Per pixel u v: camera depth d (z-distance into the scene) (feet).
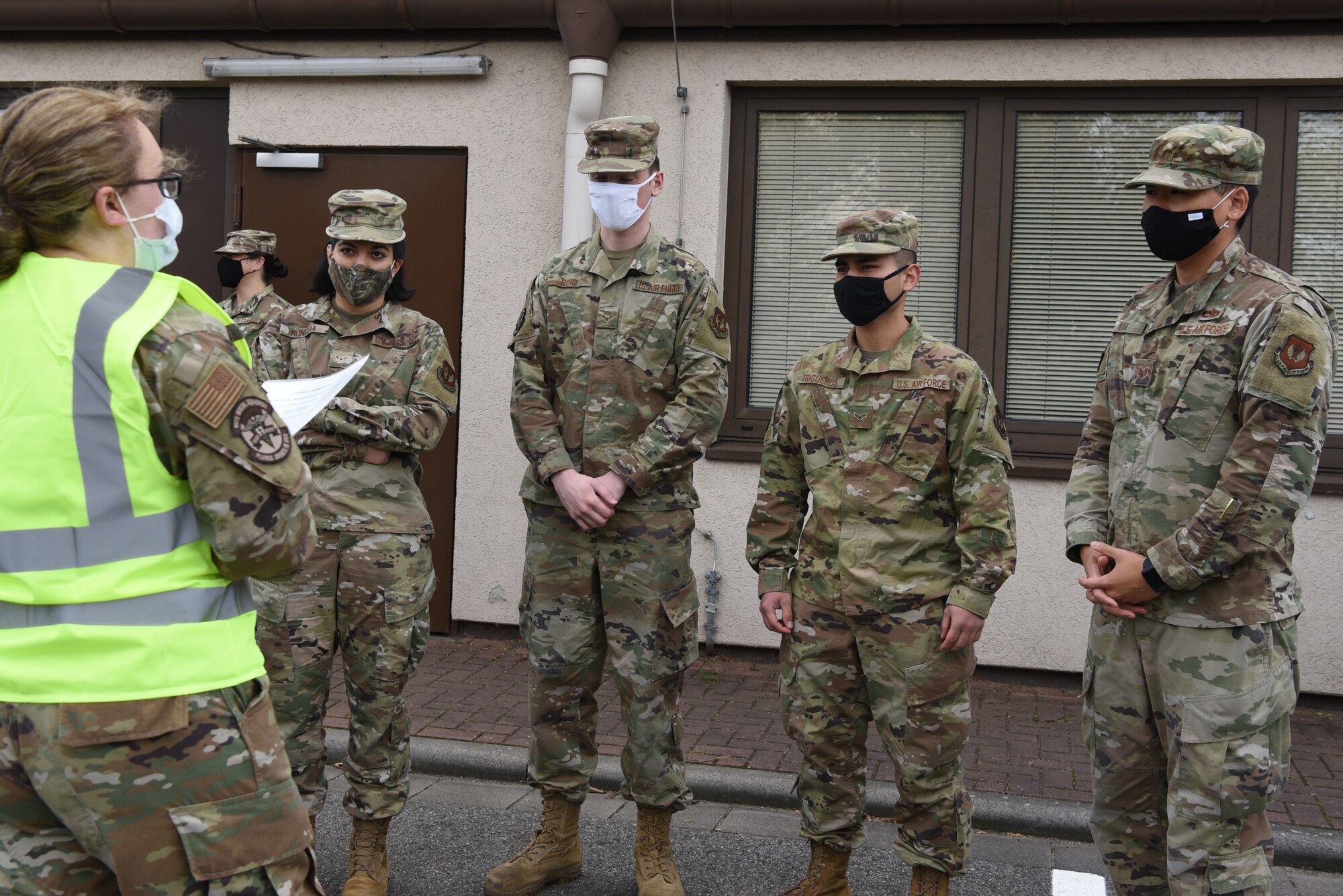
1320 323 8.32
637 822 12.64
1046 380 18.80
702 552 19.44
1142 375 9.07
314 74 20.04
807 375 10.80
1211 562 8.34
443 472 20.33
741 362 19.69
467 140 19.98
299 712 11.12
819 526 10.63
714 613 19.38
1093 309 18.63
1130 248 18.48
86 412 5.57
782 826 13.39
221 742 5.69
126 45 20.83
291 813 5.95
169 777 5.54
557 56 19.60
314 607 11.14
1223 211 8.65
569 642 11.38
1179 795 8.57
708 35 18.97
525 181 19.81
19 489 5.60
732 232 19.62
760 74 18.92
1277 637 8.60
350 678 11.40
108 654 5.50
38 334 5.68
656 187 11.34
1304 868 12.39
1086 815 13.05
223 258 18.86
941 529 10.34
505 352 19.99
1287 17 16.98
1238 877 8.42
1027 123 18.67
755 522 11.22
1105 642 9.20
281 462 5.89
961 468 10.16
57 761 5.43
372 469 11.39
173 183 6.17
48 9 20.12
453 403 12.07
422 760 14.84
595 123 11.17
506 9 18.99
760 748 15.30
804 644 10.71
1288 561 8.79
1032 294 18.80
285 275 19.63
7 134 5.82
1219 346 8.59
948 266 19.10
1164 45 17.63
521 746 15.17
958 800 10.31
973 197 18.80
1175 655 8.63
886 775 14.32
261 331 12.18
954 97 18.80
